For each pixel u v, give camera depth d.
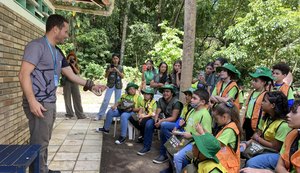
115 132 5.08
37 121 2.29
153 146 4.60
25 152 1.86
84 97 10.10
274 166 2.50
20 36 3.68
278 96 2.65
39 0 4.58
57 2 5.59
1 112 3.11
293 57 8.48
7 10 3.23
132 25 14.52
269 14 7.95
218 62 4.49
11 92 3.43
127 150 4.32
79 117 6.34
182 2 14.66
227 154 2.41
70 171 3.27
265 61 8.80
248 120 3.42
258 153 2.67
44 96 2.29
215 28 15.99
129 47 14.93
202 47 16.47
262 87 3.35
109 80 6.20
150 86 5.86
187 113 3.48
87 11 5.78
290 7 8.66
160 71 5.85
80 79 2.71
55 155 3.80
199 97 3.21
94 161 3.63
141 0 15.16
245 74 9.87
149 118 4.43
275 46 8.34
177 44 10.70
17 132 3.66
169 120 4.00
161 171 3.37
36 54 2.20
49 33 2.36
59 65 2.44
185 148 3.01
